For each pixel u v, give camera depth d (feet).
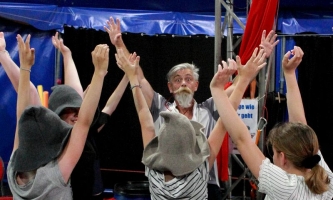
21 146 5.63
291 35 14.51
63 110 6.50
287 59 6.55
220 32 10.46
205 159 5.89
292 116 6.53
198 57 14.96
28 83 6.11
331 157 14.87
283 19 15.10
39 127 5.62
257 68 6.31
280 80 14.62
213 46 14.96
